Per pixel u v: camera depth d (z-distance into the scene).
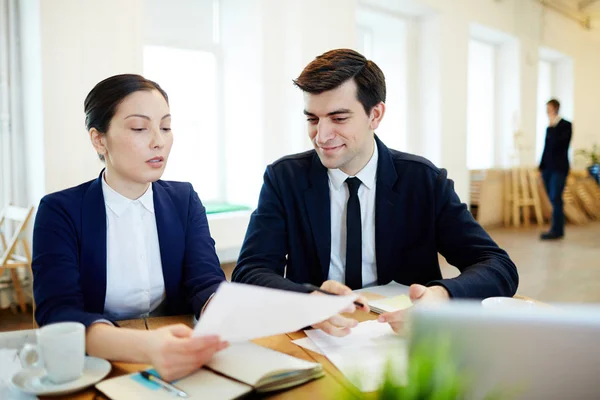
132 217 1.22
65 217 1.15
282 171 1.45
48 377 0.77
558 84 9.66
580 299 3.55
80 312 0.94
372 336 0.97
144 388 0.73
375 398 0.38
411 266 1.44
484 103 7.85
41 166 3.17
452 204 1.40
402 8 5.65
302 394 0.74
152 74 4.34
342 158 1.29
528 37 7.86
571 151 9.66
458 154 6.30
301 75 1.26
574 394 0.43
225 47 4.72
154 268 1.26
